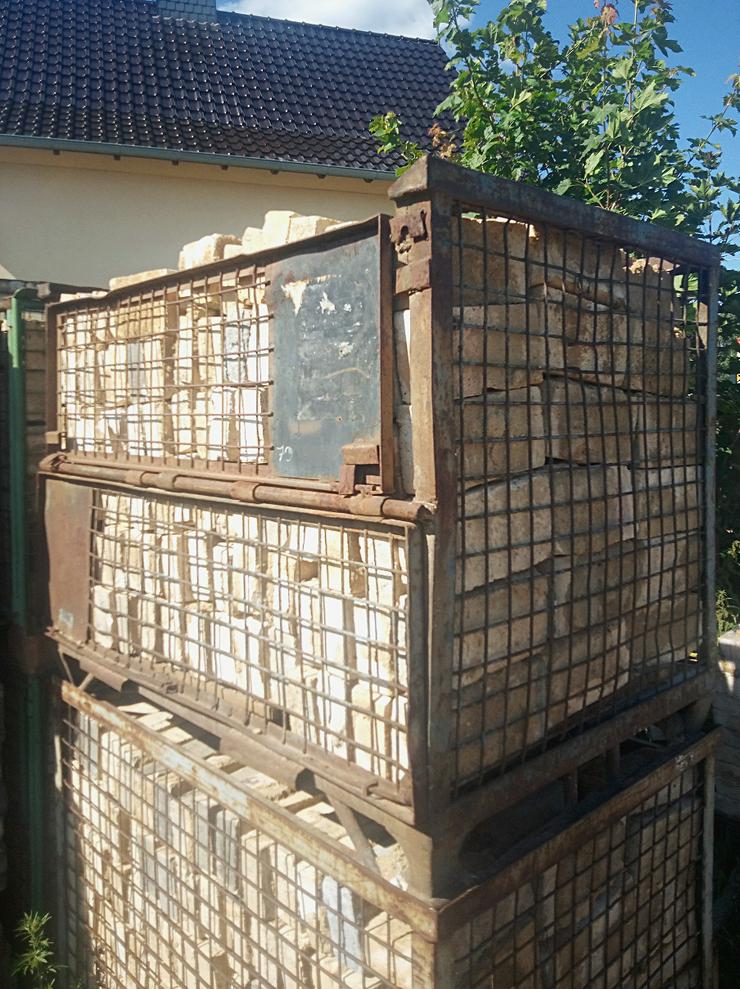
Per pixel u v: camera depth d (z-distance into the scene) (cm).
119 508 338
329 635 237
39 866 408
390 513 207
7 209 693
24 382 399
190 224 746
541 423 236
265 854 275
